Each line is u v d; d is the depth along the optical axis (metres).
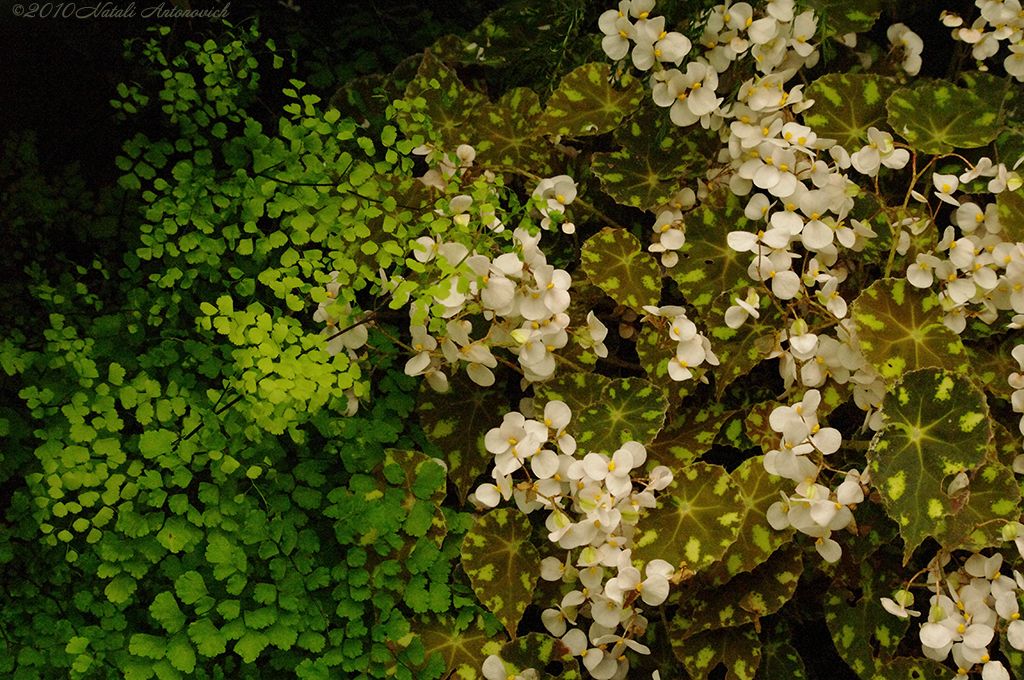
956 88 0.82
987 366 0.81
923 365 0.78
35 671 0.81
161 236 0.83
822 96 0.82
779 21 0.81
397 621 0.80
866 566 0.81
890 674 0.80
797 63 0.84
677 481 0.79
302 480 0.82
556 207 0.82
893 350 0.78
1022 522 0.77
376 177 0.83
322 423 0.81
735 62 0.83
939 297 0.79
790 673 0.82
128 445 0.83
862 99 0.82
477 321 0.82
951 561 0.79
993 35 0.82
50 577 0.83
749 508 0.79
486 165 0.84
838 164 0.80
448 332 0.79
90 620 0.83
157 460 0.80
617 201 0.83
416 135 0.84
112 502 0.80
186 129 0.84
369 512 0.80
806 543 0.82
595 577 0.79
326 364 0.79
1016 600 0.75
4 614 0.82
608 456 0.79
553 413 0.79
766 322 0.80
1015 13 0.81
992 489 0.75
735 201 0.82
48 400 0.83
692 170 0.83
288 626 0.79
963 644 0.76
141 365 0.84
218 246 0.83
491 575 0.81
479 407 0.85
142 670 0.79
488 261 0.78
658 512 0.79
